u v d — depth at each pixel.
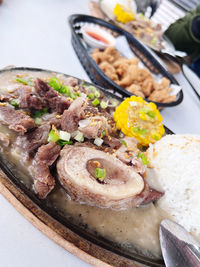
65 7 0.43
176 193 0.17
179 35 0.54
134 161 0.16
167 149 0.18
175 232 0.15
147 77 0.30
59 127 0.17
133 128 0.19
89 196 0.13
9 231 0.13
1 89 0.17
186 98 0.36
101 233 0.13
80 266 0.13
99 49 0.35
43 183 0.13
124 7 0.43
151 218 0.16
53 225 0.12
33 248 0.13
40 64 0.29
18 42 0.30
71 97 0.19
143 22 0.46
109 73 0.29
